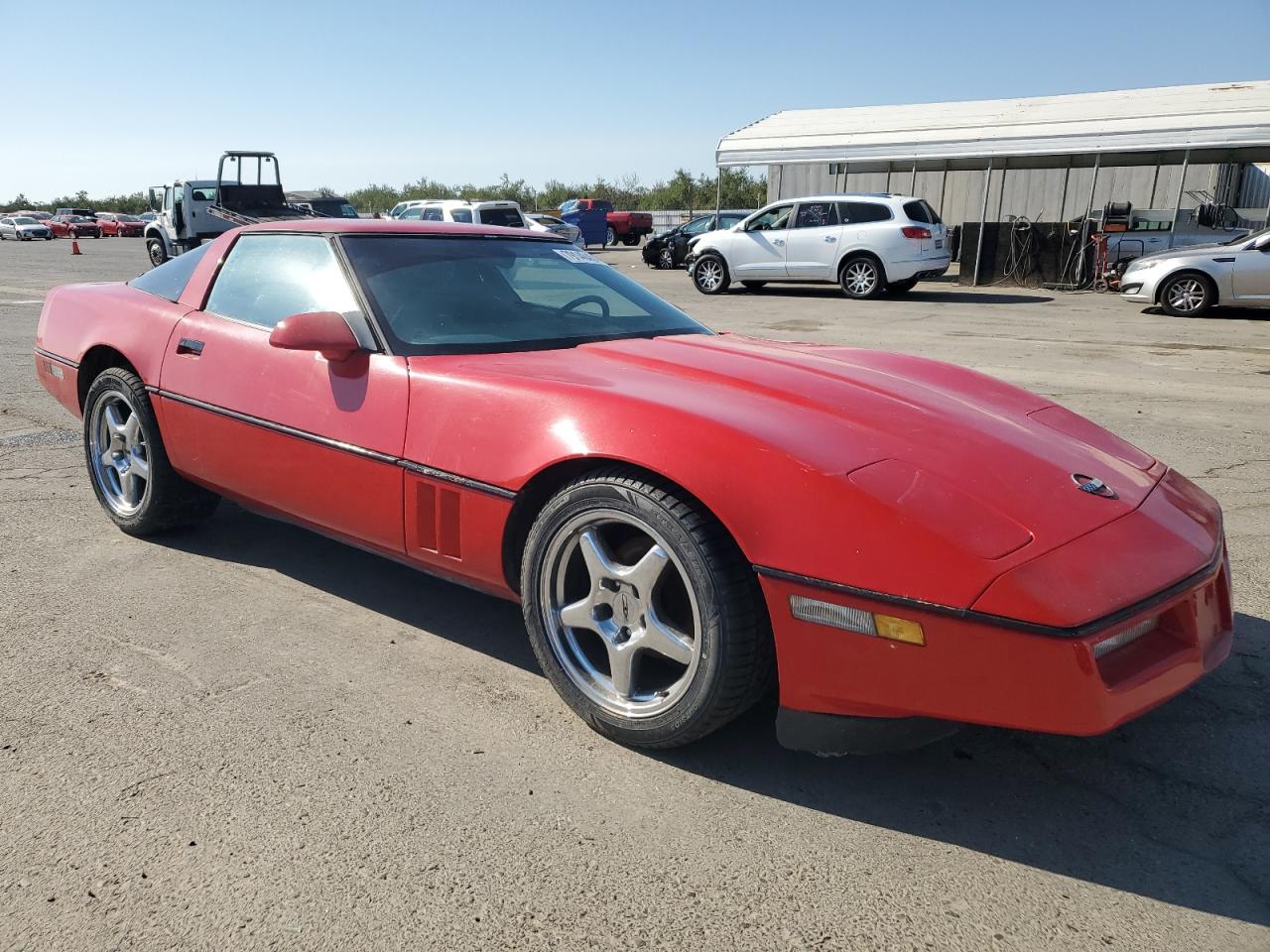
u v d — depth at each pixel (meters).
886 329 11.48
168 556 3.71
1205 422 6.19
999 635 1.90
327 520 3.04
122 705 2.59
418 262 3.20
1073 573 1.96
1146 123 16.70
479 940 1.77
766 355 2.99
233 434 3.24
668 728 2.30
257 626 3.10
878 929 1.82
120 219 53.06
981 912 1.87
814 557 2.04
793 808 2.19
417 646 2.98
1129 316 12.88
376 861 1.98
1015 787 2.29
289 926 1.80
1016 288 18.00
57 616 3.15
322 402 2.95
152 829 2.07
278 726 2.50
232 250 3.56
